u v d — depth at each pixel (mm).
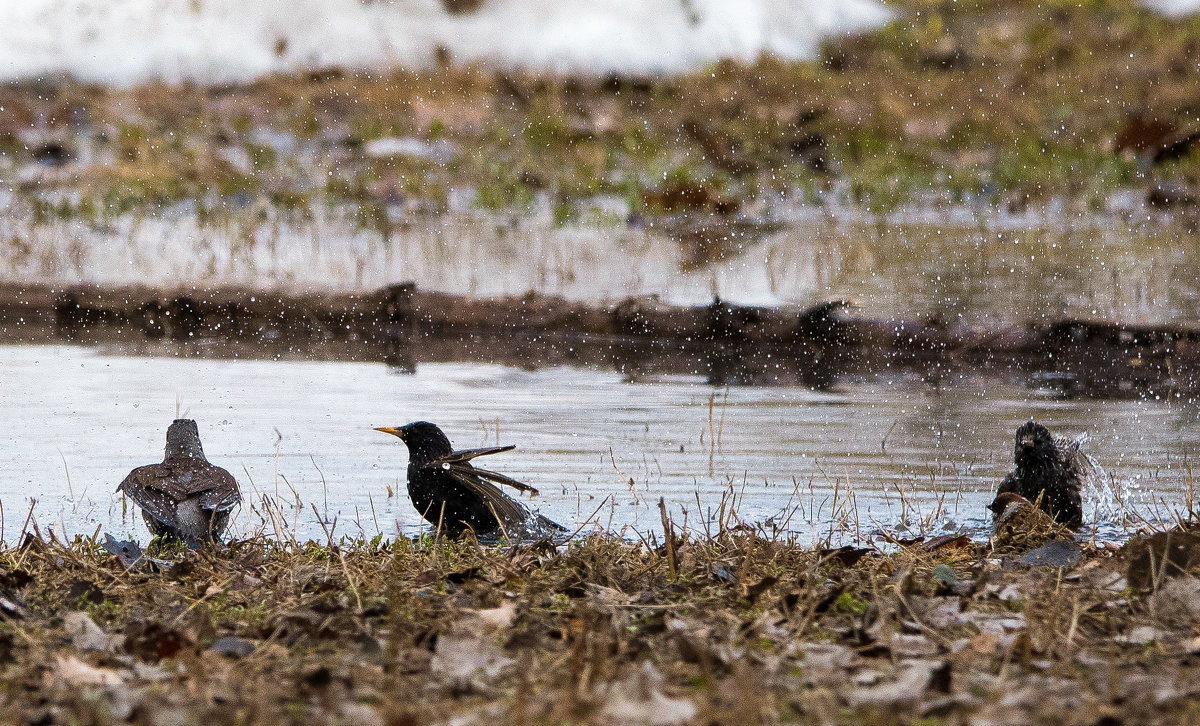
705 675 5551
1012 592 6977
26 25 31625
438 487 9133
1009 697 5348
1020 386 14000
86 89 29938
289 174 25000
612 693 5316
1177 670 5754
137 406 12445
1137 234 21781
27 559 7582
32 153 25828
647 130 28344
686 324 16391
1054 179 25312
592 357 15461
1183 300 16922
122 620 6602
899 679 5535
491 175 25344
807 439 11516
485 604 6805
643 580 7324
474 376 14281
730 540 8148
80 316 17125
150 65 30906
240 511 9305
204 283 17359
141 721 5066
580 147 27266
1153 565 6902
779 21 33594
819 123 28391
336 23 32719
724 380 14250
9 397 12781
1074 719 5121
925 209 23844
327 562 7676
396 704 5297
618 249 20203
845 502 9625
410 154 26609
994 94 30250
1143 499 9727
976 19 35500
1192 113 28734
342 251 19609
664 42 32188
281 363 14828
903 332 15773
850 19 34188
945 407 12906
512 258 19391
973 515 9352
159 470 8641
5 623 6348
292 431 11617
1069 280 18172
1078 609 6379
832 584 7109
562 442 11297
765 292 17344
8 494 9703
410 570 7492
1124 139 26391
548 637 6246
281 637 6234
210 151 26203
